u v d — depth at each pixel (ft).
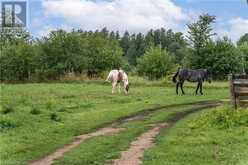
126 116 81.35
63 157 48.29
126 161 45.78
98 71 254.27
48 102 97.04
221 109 70.13
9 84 187.21
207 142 53.31
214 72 271.90
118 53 264.72
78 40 235.40
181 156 47.01
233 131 59.31
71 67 235.81
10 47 229.45
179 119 75.66
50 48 229.86
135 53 549.54
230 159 44.47
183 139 55.67
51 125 70.59
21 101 102.32
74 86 165.17
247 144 51.60
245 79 70.44
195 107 93.35
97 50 255.29
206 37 274.36
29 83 201.05
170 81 183.73
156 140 56.49
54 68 227.81
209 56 269.23
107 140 57.21
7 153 50.83
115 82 134.92
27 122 70.90
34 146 54.95
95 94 127.13
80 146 54.08
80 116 81.92
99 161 46.03
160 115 80.18
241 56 280.10
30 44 235.61
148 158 46.57
